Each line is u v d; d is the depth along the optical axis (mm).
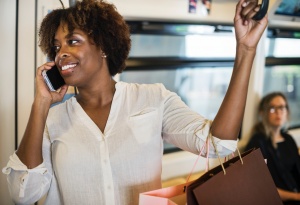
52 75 956
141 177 937
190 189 693
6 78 1612
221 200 715
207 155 838
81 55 893
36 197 932
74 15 911
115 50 969
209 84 2668
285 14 2713
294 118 3336
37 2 1600
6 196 1686
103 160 913
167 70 2422
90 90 969
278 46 3027
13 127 1664
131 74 2268
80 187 923
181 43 2422
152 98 1002
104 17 929
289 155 2807
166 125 984
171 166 2453
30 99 1682
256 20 774
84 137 938
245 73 795
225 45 2641
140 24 2141
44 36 969
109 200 912
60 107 1007
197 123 891
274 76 3090
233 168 765
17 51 1614
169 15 2229
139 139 944
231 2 2461
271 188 824
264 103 2727
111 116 960
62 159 935
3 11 1557
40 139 890
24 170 875
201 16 2367
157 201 759
